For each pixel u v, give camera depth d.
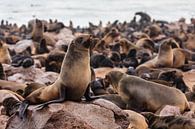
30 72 19.02
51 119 9.45
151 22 61.56
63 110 9.55
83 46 9.67
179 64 24.48
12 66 20.62
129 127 11.01
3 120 11.17
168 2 93.56
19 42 31.91
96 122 9.60
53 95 9.86
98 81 15.49
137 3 92.25
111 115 9.86
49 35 38.88
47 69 21.27
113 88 14.87
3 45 24.11
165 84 15.95
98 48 31.06
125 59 26.05
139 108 13.82
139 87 13.92
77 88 9.76
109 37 35.38
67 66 9.72
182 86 18.36
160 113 12.80
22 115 9.84
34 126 9.64
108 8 83.94
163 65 23.44
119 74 14.56
